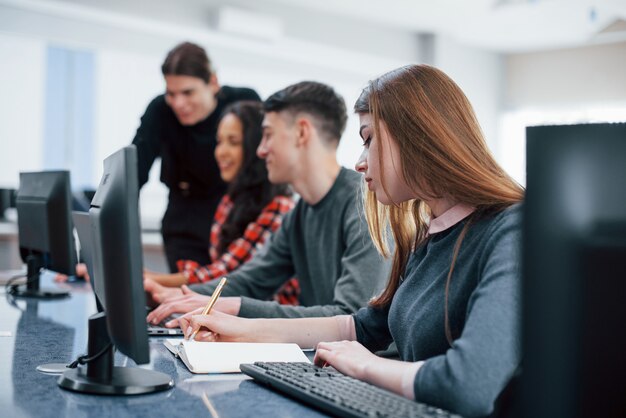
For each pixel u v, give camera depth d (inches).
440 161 47.9
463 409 37.8
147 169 129.3
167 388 44.5
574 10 246.1
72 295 102.7
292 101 81.3
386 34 275.4
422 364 41.5
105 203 41.1
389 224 61.4
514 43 295.4
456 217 50.6
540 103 304.7
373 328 60.9
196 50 121.8
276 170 83.1
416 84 49.3
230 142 109.0
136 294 39.2
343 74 281.4
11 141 199.0
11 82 198.4
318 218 81.8
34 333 67.4
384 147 49.8
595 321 27.4
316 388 41.3
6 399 41.0
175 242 129.4
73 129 210.2
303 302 86.6
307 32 250.4
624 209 27.4
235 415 38.3
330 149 82.1
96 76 213.8
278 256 88.8
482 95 308.0
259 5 238.1
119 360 54.5
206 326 59.1
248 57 251.0
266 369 47.1
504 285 40.7
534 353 27.4
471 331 39.5
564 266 27.5
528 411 27.4
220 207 113.5
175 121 127.5
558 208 27.5
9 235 169.6
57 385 44.9
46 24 200.4
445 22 271.3
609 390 27.2
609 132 27.5
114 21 212.8
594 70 287.1
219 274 102.4
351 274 71.5
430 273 51.2
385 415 35.4
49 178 94.7
